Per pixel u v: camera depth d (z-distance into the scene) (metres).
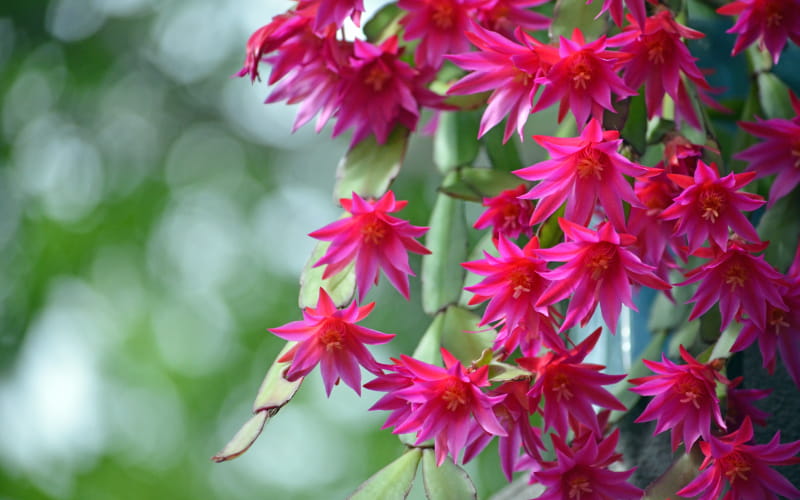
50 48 3.42
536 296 0.98
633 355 1.08
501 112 0.99
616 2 0.97
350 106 1.03
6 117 3.48
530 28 1.03
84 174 3.64
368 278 0.99
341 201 0.99
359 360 0.98
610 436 0.98
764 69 1.06
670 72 0.99
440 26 1.03
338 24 1.00
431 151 2.44
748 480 0.98
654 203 0.99
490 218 1.02
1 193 3.54
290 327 0.98
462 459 1.00
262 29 1.02
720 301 0.98
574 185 0.96
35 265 3.55
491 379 0.97
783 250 1.02
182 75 3.68
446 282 1.05
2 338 3.50
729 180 0.96
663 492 0.99
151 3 3.52
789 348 0.99
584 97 0.97
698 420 0.98
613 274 0.96
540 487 1.10
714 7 1.09
